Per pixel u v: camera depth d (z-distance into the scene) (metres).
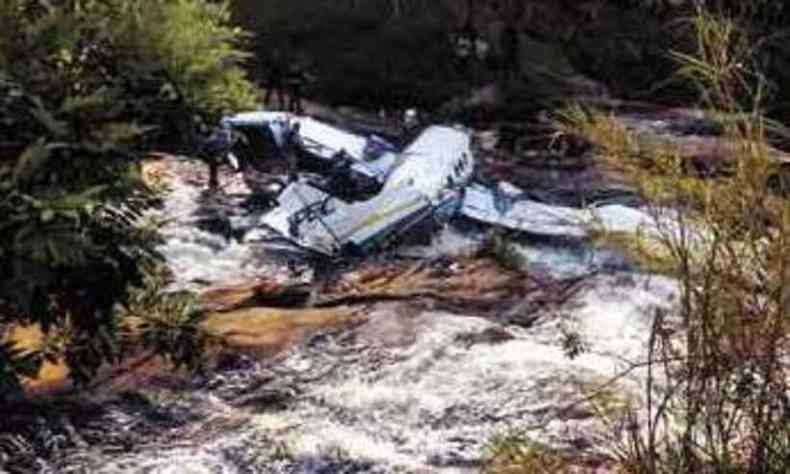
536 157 23.27
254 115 22.03
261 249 17.25
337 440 9.95
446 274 15.65
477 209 18.67
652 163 4.80
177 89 8.83
